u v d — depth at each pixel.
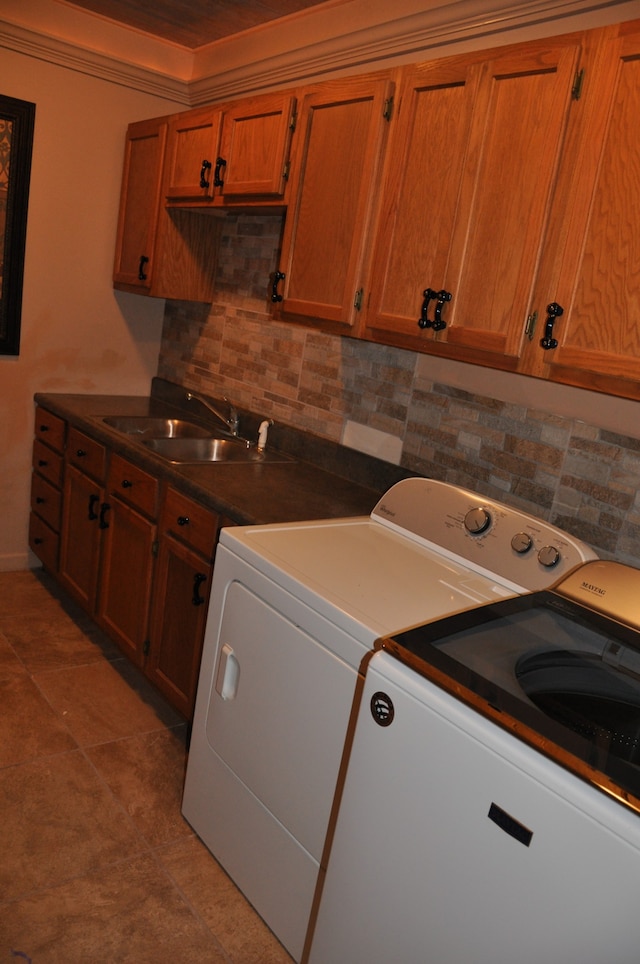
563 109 1.49
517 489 2.03
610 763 1.05
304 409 2.76
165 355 3.54
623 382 1.44
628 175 1.39
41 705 2.45
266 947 1.68
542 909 1.09
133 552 2.56
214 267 3.17
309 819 1.54
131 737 2.37
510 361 1.65
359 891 1.40
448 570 1.76
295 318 2.26
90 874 1.81
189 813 1.99
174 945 1.65
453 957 1.22
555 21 1.91
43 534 3.27
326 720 1.48
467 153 1.69
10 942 1.59
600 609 1.51
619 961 1.00
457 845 1.21
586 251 1.47
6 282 3.07
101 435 2.71
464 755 1.19
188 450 2.86
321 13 2.58
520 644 1.39
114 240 3.30
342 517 2.08
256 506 2.07
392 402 2.40
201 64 3.21
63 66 2.97
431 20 2.18
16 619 3.00
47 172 3.05
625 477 1.78
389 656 1.34
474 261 1.70
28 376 3.23
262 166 2.33
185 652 2.28
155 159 2.95
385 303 1.94
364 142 1.96
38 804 2.01
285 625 1.58
